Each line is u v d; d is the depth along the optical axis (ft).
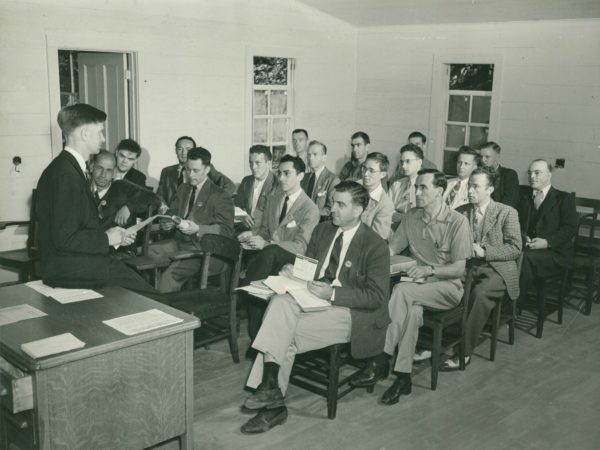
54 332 8.79
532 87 22.44
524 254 15.98
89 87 23.16
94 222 11.06
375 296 11.68
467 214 15.60
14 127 18.65
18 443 8.75
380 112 27.81
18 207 19.04
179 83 22.63
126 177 18.69
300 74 26.58
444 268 13.17
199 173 16.51
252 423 11.02
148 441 9.30
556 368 14.16
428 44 25.49
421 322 12.68
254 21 24.43
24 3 18.37
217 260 15.62
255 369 11.68
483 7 21.90
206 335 15.07
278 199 16.19
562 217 17.33
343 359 12.71
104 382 8.61
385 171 16.61
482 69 24.35
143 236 15.72
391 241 14.55
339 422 11.49
